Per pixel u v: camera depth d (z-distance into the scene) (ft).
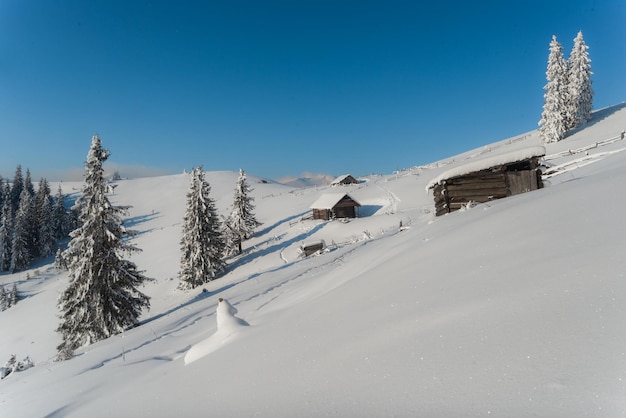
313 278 40.42
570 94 184.24
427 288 12.84
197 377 12.63
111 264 70.85
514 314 8.41
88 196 71.00
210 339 17.69
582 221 13.29
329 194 193.57
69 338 69.21
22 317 137.90
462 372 7.01
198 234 140.77
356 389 7.84
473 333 8.27
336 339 11.21
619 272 8.40
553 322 7.47
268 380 10.00
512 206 20.98
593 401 5.23
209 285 134.00
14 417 19.43
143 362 24.88
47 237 254.27
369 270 22.33
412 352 8.45
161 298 140.67
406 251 22.03
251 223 199.21
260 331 15.90
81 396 19.21
